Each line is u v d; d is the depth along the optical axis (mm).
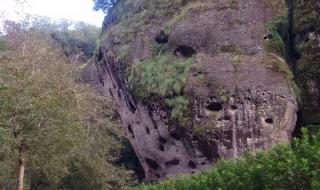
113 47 28516
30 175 21141
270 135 19625
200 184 11227
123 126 28031
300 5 22344
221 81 20719
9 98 15211
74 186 21969
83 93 21062
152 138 23766
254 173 8531
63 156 17547
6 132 15359
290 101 20062
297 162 7203
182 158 22000
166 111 22141
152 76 23406
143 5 28250
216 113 20453
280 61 21453
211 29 22703
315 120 20875
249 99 20016
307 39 21578
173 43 23531
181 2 25562
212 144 20281
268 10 23141
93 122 22750
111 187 22938
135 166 29234
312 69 20953
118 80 27406
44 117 15852
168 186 14453
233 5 23281
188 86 21391
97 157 21406
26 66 16156
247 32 22203
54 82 16484
